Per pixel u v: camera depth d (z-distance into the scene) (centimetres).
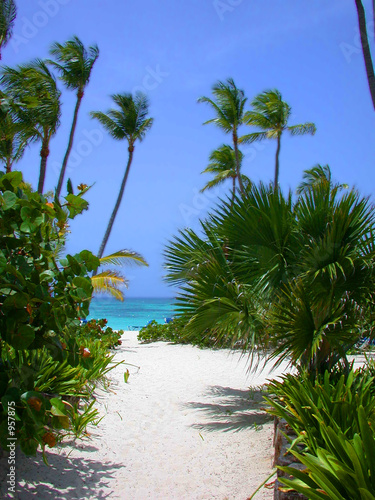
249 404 696
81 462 438
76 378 577
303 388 411
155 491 389
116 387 745
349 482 255
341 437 288
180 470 436
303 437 347
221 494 384
